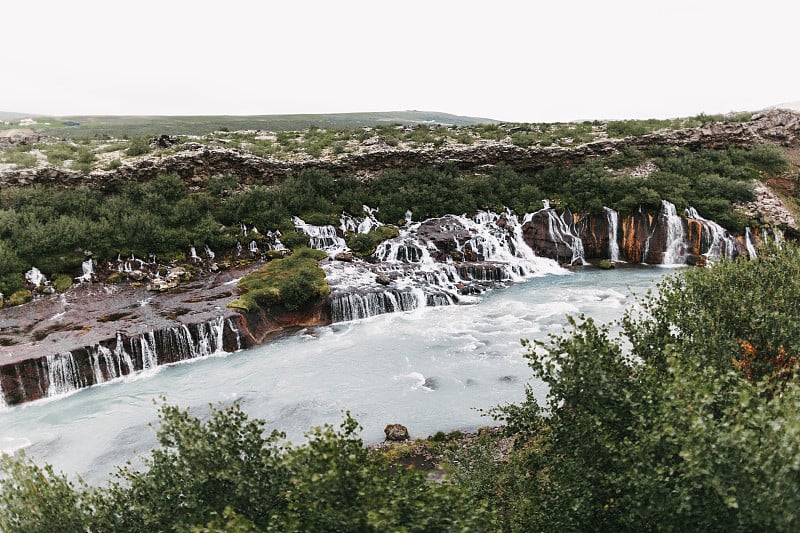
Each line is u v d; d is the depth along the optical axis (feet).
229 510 25.35
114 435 69.05
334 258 133.90
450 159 179.32
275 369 87.66
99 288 114.01
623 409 33.86
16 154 145.18
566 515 33.47
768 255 49.47
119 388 82.53
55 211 126.82
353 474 27.61
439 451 61.52
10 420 73.46
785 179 172.24
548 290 126.41
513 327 102.42
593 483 33.88
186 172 150.82
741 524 25.20
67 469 61.82
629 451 29.86
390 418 70.95
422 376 83.05
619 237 153.58
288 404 75.77
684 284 48.06
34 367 78.95
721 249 143.64
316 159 170.50
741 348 39.58
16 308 102.68
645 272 140.87
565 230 156.56
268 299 106.32
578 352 35.65
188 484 30.58
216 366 89.71
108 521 31.27
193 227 134.82
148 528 30.94
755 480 24.41
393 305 115.44
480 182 169.17
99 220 128.36
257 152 171.73
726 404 29.63
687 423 27.40
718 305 41.98
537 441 49.90
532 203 161.58
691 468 25.18
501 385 78.69
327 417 71.77
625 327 42.96
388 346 95.61
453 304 119.55
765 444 24.58
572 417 36.42
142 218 129.39
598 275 140.05
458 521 26.35
